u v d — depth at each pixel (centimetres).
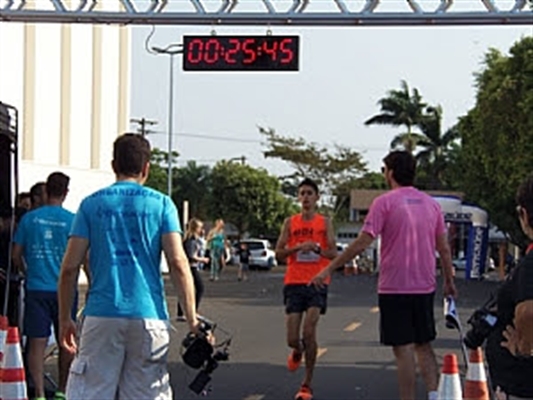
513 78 4397
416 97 7775
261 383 1194
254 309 2353
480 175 4969
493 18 1311
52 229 966
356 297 2936
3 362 791
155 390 642
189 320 662
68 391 645
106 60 3806
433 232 865
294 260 1047
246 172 8406
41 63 3372
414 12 1325
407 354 853
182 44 1425
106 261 644
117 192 657
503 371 548
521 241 4784
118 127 3938
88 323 639
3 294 999
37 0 2103
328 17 1341
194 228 1773
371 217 851
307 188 1045
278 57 1405
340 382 1210
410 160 877
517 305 517
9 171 1040
